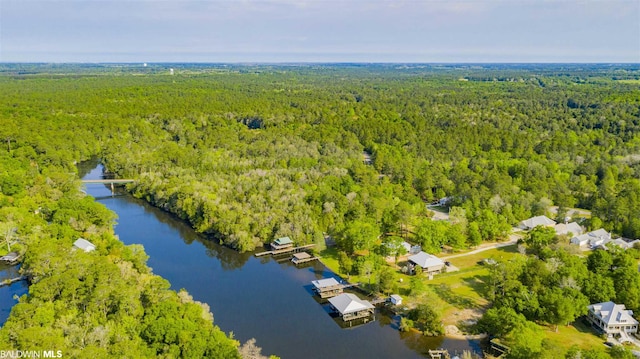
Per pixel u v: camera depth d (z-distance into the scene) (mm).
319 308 93812
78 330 67188
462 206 144375
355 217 132625
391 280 95688
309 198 143875
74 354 60906
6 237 110188
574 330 84000
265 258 119250
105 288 76875
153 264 114750
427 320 84000
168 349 68875
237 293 100062
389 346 80812
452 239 118250
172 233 136250
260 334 84062
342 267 105750
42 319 68188
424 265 106188
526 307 84812
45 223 118312
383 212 134500
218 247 126125
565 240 117312
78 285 77625
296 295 99312
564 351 69125
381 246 113500
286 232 124188
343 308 88438
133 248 105312
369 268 102188
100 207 126625
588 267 100188
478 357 76188
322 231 129000
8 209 118562
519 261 99375
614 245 111500
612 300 88250
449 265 111562
